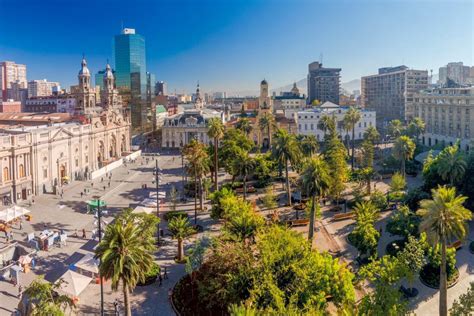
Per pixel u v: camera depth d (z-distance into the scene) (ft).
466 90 572.51
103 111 590.96
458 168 279.08
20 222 301.22
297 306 158.20
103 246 155.63
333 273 170.19
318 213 279.08
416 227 238.48
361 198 329.93
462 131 573.74
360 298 193.57
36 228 295.48
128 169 530.27
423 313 184.24
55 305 154.61
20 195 372.38
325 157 402.52
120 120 617.62
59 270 229.66
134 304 194.59
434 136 640.58
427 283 206.49
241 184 412.57
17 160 369.30
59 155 432.25
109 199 382.22
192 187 403.75
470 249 246.06
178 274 224.33
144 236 172.76
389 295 157.28
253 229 217.97
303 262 170.19
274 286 155.84
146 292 205.57
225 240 199.82
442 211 165.07
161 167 546.26
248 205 257.14
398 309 153.38
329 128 572.51
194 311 184.65
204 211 336.08
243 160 331.16
